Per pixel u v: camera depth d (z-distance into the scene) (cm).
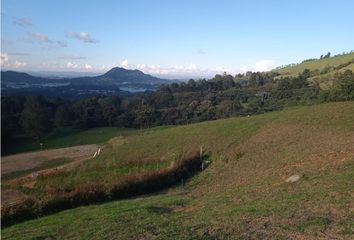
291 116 6044
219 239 1538
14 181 5528
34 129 11538
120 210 2506
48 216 2789
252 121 6575
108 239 1695
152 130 11981
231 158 4866
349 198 1981
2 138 10512
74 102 15138
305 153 3844
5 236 2153
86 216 2430
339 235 1509
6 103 12412
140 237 1656
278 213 1867
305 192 2283
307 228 1596
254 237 1533
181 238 1570
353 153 3272
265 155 4488
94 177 5206
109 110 14175
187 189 3884
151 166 5253
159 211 2398
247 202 2306
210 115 14300
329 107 5988
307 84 15988
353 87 9631
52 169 6706
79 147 10362
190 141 6512
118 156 6806
